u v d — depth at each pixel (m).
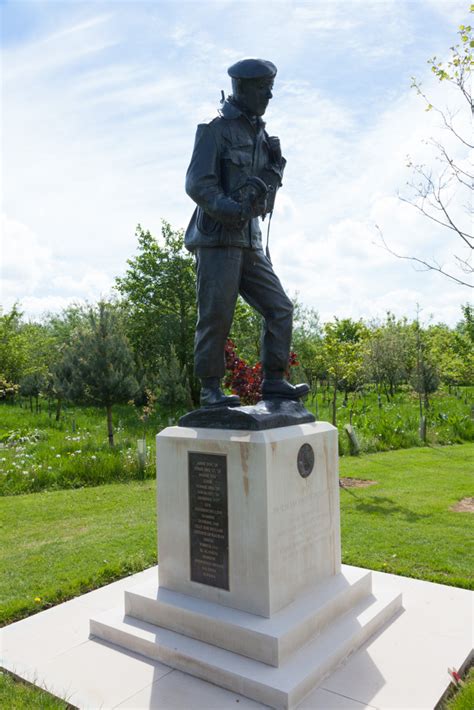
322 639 3.55
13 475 9.73
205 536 3.78
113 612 4.07
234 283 4.00
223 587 3.69
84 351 14.41
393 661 3.50
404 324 34.38
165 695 3.18
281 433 3.68
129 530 6.82
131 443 13.70
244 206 3.59
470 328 25.69
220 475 3.69
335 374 12.51
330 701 3.08
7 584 5.03
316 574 3.98
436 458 12.39
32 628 4.09
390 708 3.01
